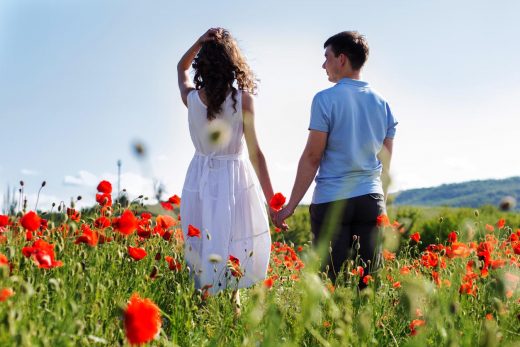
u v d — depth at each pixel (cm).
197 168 393
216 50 377
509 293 293
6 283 246
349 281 324
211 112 375
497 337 219
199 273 362
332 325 255
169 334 308
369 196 380
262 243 394
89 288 262
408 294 217
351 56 393
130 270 362
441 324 235
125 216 336
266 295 272
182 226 394
